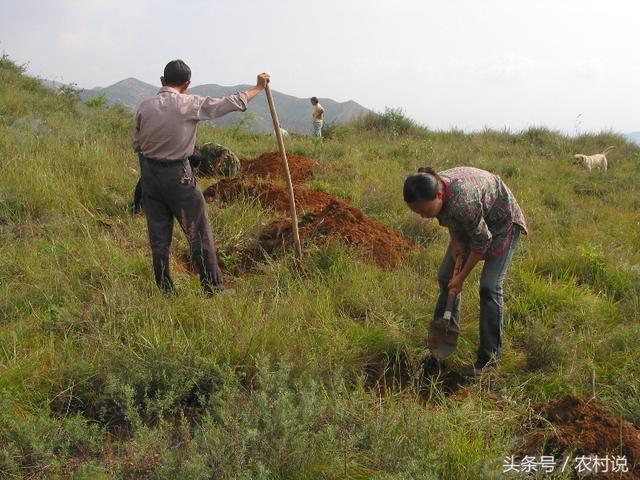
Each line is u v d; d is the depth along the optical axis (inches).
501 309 165.8
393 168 424.8
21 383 143.6
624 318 197.8
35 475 119.0
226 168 358.3
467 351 175.5
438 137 690.8
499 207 159.0
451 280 167.5
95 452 127.0
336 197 321.1
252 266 229.8
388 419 129.9
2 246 229.0
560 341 170.7
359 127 729.0
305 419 124.5
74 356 155.8
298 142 533.3
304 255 225.3
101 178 304.2
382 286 207.2
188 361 148.6
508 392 154.7
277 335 162.7
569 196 394.9
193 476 109.3
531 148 605.9
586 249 242.1
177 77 187.0
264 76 198.5
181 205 189.0
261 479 108.8
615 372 163.9
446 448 123.4
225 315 171.9
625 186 448.1
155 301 179.0
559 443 126.5
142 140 184.1
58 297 188.9
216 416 132.4
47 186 276.7
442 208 151.0
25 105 486.3
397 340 173.0
